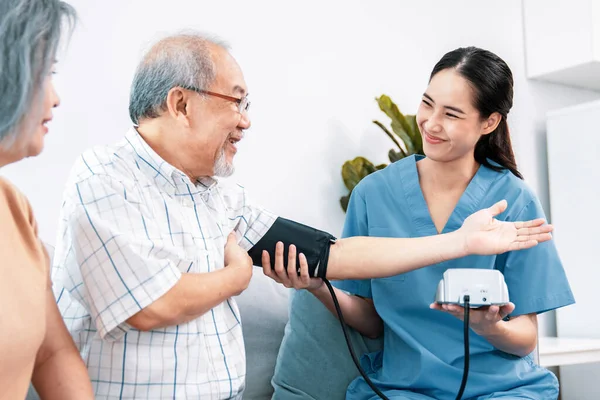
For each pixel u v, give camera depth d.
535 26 2.89
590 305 2.65
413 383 1.45
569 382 2.83
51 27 0.87
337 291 1.55
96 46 1.97
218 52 1.24
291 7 2.38
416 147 2.41
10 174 1.81
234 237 1.32
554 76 2.90
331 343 1.57
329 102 2.46
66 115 1.91
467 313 1.21
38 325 0.87
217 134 1.22
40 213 1.85
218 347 1.21
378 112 2.57
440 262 1.36
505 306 1.25
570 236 2.73
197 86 1.21
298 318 1.60
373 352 1.61
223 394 1.18
